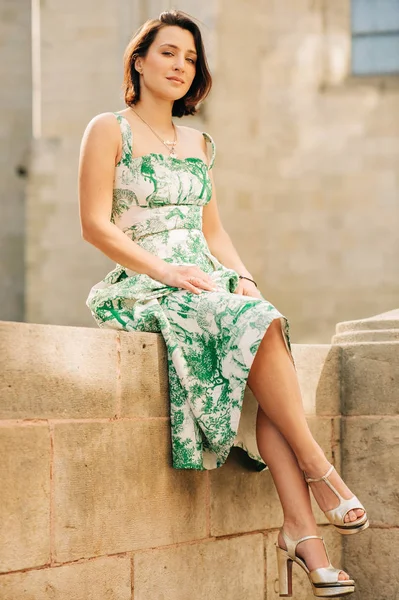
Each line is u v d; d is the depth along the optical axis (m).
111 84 14.88
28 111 16.72
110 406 4.10
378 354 5.21
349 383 5.28
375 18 14.72
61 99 15.04
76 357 3.97
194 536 4.48
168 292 4.40
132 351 4.21
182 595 4.41
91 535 3.98
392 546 5.11
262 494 4.87
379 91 14.55
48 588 3.79
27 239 15.08
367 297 14.38
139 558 4.20
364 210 14.46
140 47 4.73
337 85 14.66
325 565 4.20
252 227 14.62
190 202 4.68
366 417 5.21
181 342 4.32
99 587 4.00
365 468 5.20
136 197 4.58
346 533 4.23
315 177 14.59
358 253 14.45
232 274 4.65
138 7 14.79
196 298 4.32
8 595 3.63
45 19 15.09
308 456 4.24
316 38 14.72
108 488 4.06
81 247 14.95
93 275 14.91
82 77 14.98
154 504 4.28
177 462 4.28
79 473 3.94
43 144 15.11
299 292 14.55
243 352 4.14
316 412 5.17
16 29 16.81
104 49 14.90
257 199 14.66
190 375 4.27
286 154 14.69
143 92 4.76
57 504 3.84
